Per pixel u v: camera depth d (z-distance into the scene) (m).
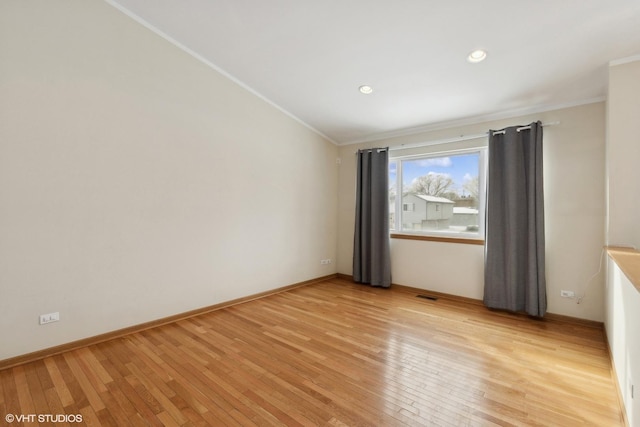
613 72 2.35
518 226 3.24
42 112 2.14
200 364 2.10
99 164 2.43
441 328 2.82
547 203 3.15
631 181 2.25
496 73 2.71
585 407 1.67
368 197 4.58
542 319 3.08
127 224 2.60
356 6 2.13
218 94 3.29
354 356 2.25
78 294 2.33
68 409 1.60
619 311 1.88
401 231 4.38
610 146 2.33
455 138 3.84
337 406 1.66
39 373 1.95
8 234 2.02
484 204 3.65
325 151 4.87
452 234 3.89
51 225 2.20
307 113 4.11
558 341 2.55
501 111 3.44
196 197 3.11
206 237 3.21
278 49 2.79
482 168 3.67
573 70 2.54
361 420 1.54
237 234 3.53
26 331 2.10
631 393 1.41
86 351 2.27
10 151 2.02
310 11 2.24
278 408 1.64
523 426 1.51
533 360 2.21
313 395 1.75
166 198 2.87
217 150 3.30
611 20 1.95
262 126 3.80
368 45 2.56
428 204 4.16
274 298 3.78
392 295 3.97
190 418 1.55
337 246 5.12
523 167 3.24
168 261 2.89
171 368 2.04
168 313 2.89
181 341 2.47
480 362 2.17
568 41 2.20
